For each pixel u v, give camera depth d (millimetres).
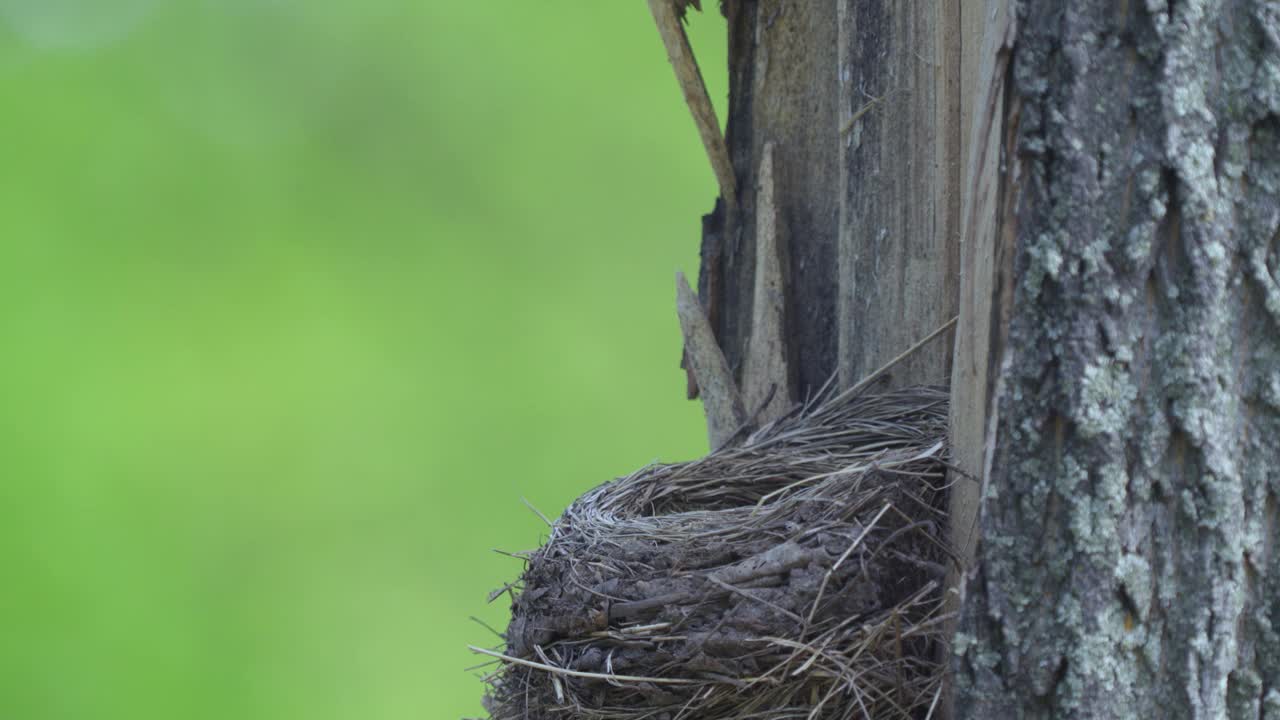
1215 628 3289
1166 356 3289
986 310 3305
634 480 3449
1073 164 3289
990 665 3299
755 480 3426
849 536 3336
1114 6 3289
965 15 3404
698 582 3348
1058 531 3293
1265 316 3291
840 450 3420
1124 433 3291
